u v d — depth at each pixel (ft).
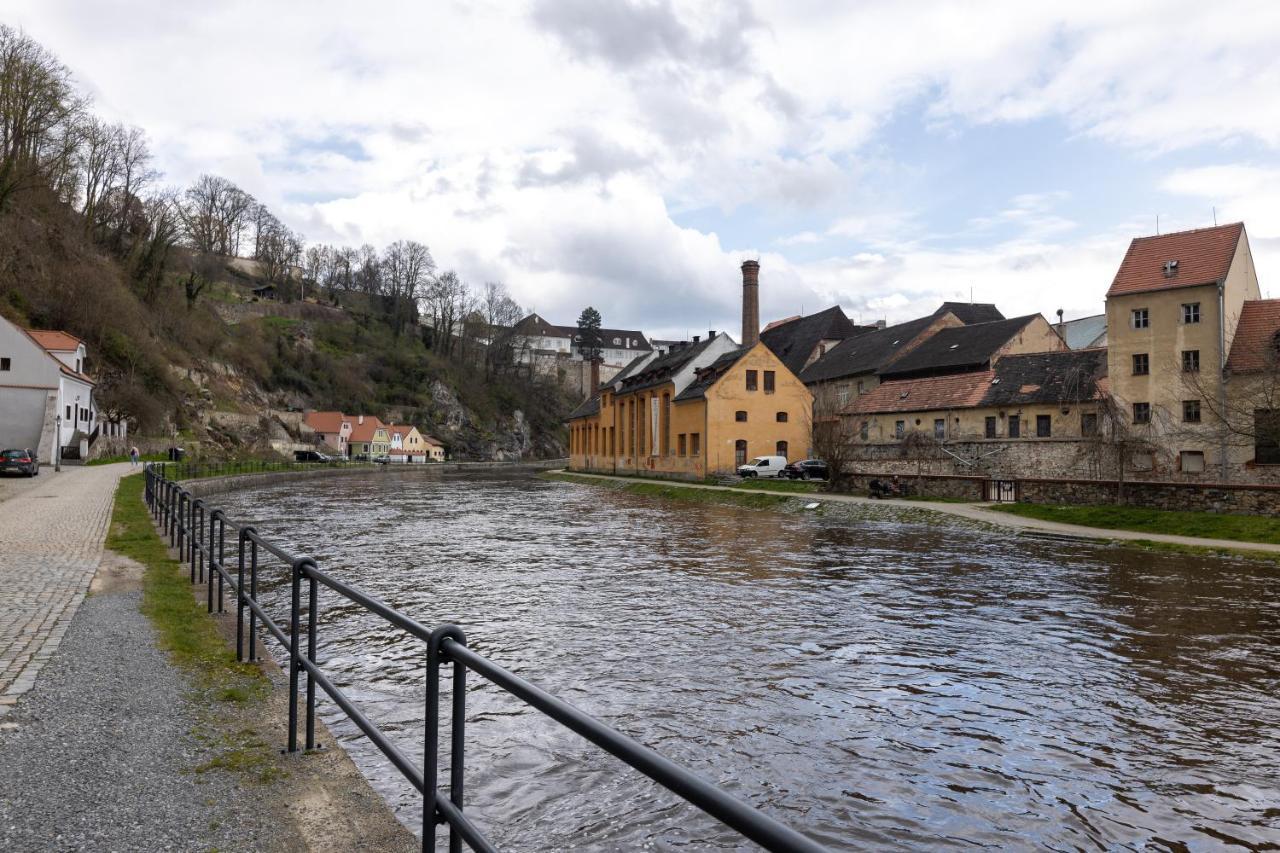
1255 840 20.95
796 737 27.35
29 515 68.39
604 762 24.53
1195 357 127.03
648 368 230.48
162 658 24.58
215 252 424.87
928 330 197.88
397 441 397.60
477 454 447.01
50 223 224.74
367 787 15.47
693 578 58.59
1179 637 41.45
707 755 25.72
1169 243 135.85
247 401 299.79
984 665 36.14
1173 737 27.76
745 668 35.22
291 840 13.17
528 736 26.43
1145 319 132.16
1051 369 149.89
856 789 23.52
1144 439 121.90
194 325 293.02
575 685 32.48
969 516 96.48
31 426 157.07
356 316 463.83
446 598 50.08
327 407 387.96
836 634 41.55
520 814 21.20
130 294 246.68
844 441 134.92
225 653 25.77
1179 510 90.02
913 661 36.70
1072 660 37.01
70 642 25.88
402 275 486.38
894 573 61.62
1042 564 66.49
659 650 38.01
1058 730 28.30
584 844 19.77
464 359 492.13
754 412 180.14
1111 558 70.13
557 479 238.07
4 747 16.62
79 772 15.57
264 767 16.39
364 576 58.29
